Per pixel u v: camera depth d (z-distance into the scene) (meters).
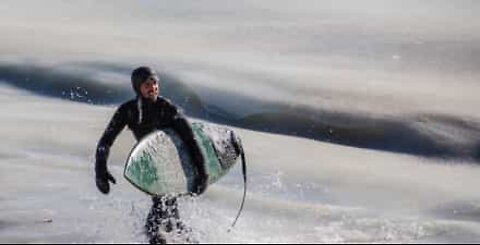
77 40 80.62
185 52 73.69
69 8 106.88
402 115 54.56
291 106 56.88
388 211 39.06
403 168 47.12
